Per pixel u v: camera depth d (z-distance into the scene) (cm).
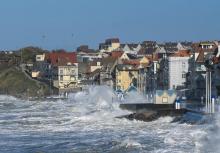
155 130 18150
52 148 14600
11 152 14138
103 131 18450
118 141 15025
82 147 14550
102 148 14225
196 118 19725
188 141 14775
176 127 18662
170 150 13325
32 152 14038
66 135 17588
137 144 14312
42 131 18912
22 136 17562
